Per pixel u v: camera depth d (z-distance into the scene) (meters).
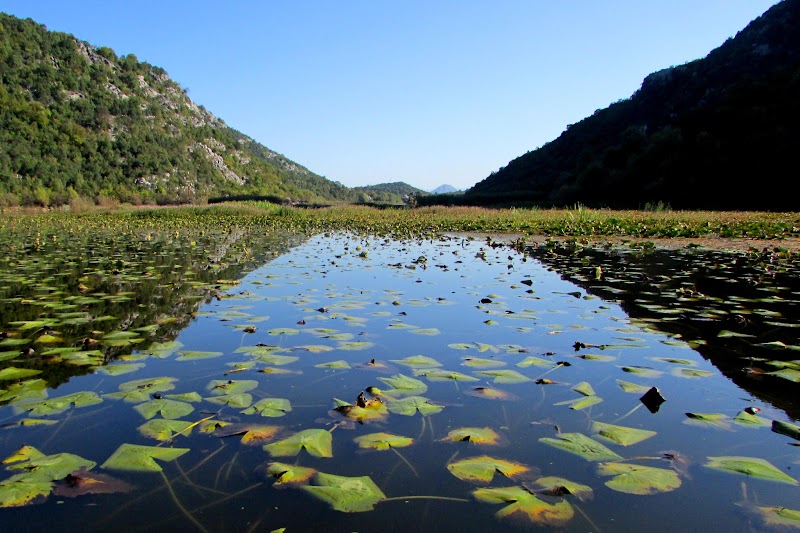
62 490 1.52
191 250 8.76
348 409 2.08
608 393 2.33
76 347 2.91
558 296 4.58
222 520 1.38
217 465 1.67
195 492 1.52
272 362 2.69
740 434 1.93
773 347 3.02
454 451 1.78
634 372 2.58
